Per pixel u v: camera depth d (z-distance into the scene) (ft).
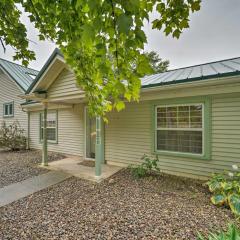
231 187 11.97
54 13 7.11
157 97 19.39
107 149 24.07
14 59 10.34
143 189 15.14
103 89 7.42
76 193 14.57
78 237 8.90
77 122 28.73
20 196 14.29
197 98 17.01
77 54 7.48
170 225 9.62
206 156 16.63
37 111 35.58
